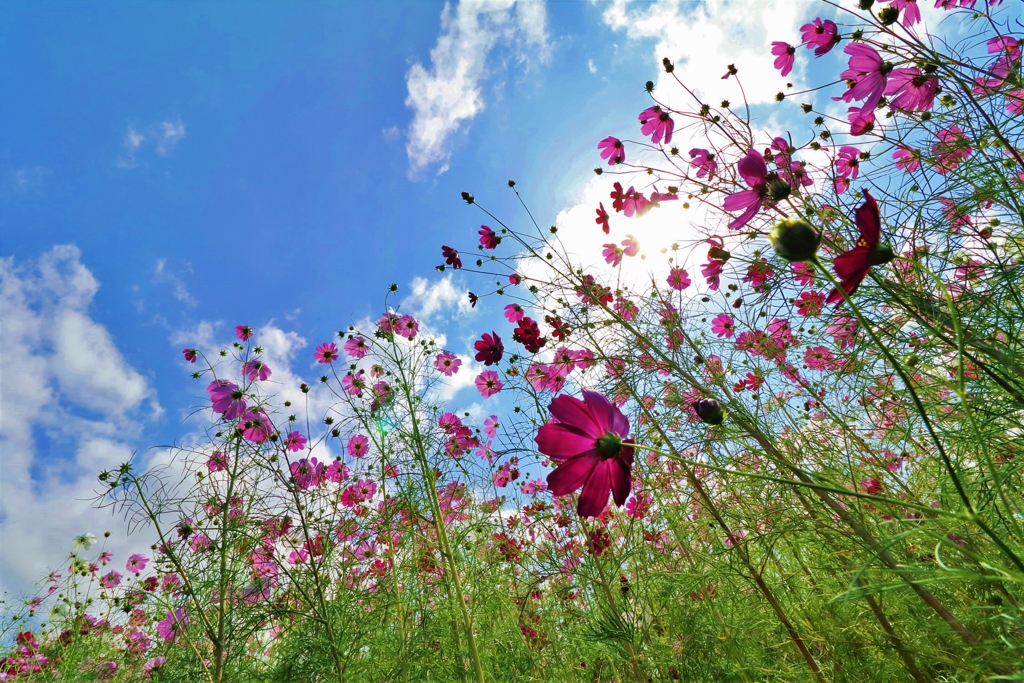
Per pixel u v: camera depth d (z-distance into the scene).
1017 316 1.26
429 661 2.13
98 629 3.29
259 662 2.12
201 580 2.05
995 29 1.51
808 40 1.63
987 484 1.17
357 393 2.54
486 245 2.26
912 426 1.38
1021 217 1.36
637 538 1.77
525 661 2.26
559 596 2.15
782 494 1.33
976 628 1.10
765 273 1.62
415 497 2.24
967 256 1.53
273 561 2.07
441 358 2.89
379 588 2.16
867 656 1.35
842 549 1.27
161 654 2.42
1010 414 1.20
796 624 1.41
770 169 1.62
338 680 1.84
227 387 2.28
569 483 0.98
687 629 1.51
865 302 1.38
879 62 1.47
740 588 1.45
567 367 2.13
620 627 1.67
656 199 1.85
